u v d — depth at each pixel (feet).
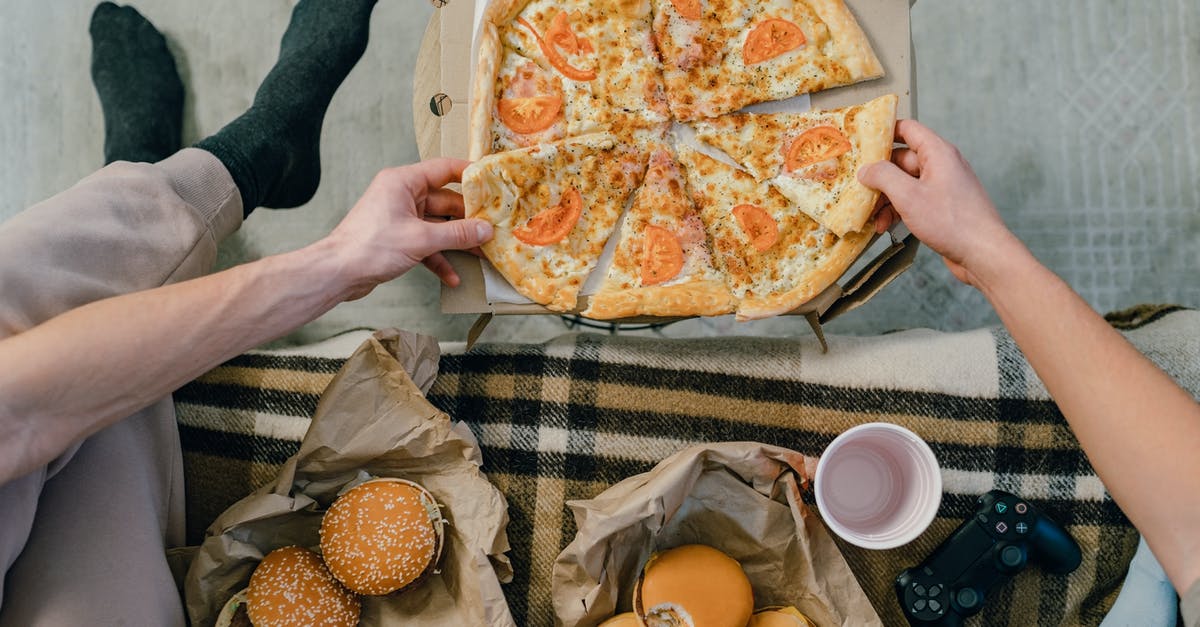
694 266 3.45
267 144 3.80
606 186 3.45
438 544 3.21
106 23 4.47
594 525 3.10
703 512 3.30
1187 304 4.33
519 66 3.45
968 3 4.45
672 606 3.16
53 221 2.91
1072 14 4.42
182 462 3.41
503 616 3.11
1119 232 4.37
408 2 4.56
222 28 4.60
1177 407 2.61
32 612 2.90
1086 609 3.39
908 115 3.40
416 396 3.18
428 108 3.51
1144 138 4.38
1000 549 3.26
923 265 4.36
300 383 3.50
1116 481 2.64
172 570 3.24
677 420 3.43
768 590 3.30
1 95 4.66
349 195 4.55
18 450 2.63
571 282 3.37
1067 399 2.75
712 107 3.45
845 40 3.37
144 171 3.19
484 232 3.20
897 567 3.39
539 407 3.45
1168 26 4.40
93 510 3.01
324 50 4.12
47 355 2.63
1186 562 2.54
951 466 3.37
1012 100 4.43
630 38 3.46
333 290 3.00
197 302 2.79
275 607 3.12
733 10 3.47
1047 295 2.85
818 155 3.40
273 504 3.14
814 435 3.41
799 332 4.37
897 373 3.39
